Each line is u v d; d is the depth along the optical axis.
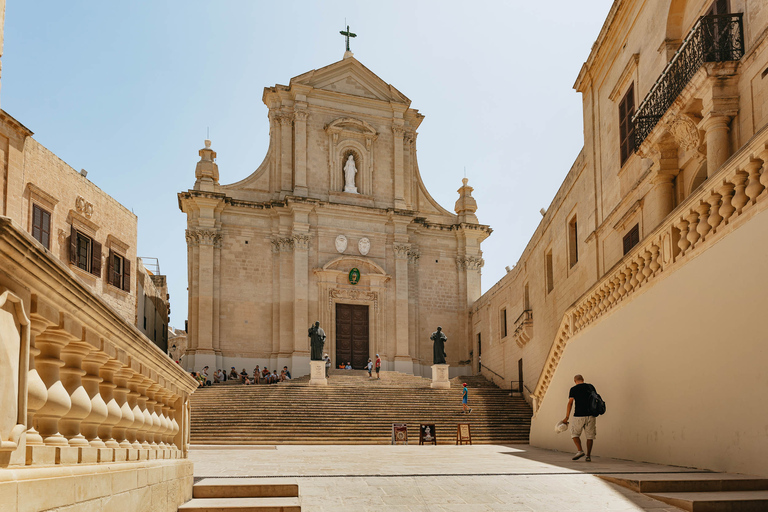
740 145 13.64
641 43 18.45
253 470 10.84
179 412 8.43
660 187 16.77
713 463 9.99
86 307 4.36
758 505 7.35
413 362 46.53
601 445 14.86
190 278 42.94
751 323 9.05
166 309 49.06
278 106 46.94
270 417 28.09
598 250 22.12
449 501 7.90
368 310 46.12
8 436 3.38
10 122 22.80
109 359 5.17
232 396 31.80
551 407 19.50
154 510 5.95
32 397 3.81
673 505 7.52
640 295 12.83
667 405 11.57
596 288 15.07
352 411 29.31
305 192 45.66
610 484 8.71
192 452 17.78
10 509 3.19
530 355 33.25
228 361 42.81
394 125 48.72
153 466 5.97
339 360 44.81
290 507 7.19
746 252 9.21
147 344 5.95
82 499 4.12
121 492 4.93
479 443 26.70
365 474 9.72
